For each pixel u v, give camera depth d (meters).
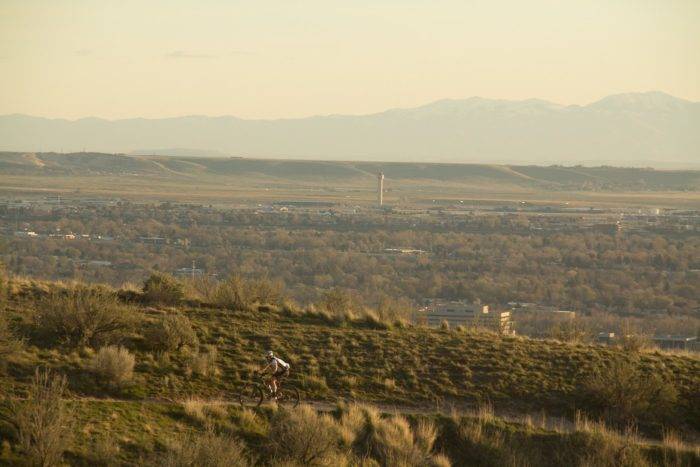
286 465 51.41
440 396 67.44
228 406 60.00
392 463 55.69
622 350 82.62
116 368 61.38
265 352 72.00
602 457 58.19
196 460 50.00
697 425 66.50
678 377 74.00
